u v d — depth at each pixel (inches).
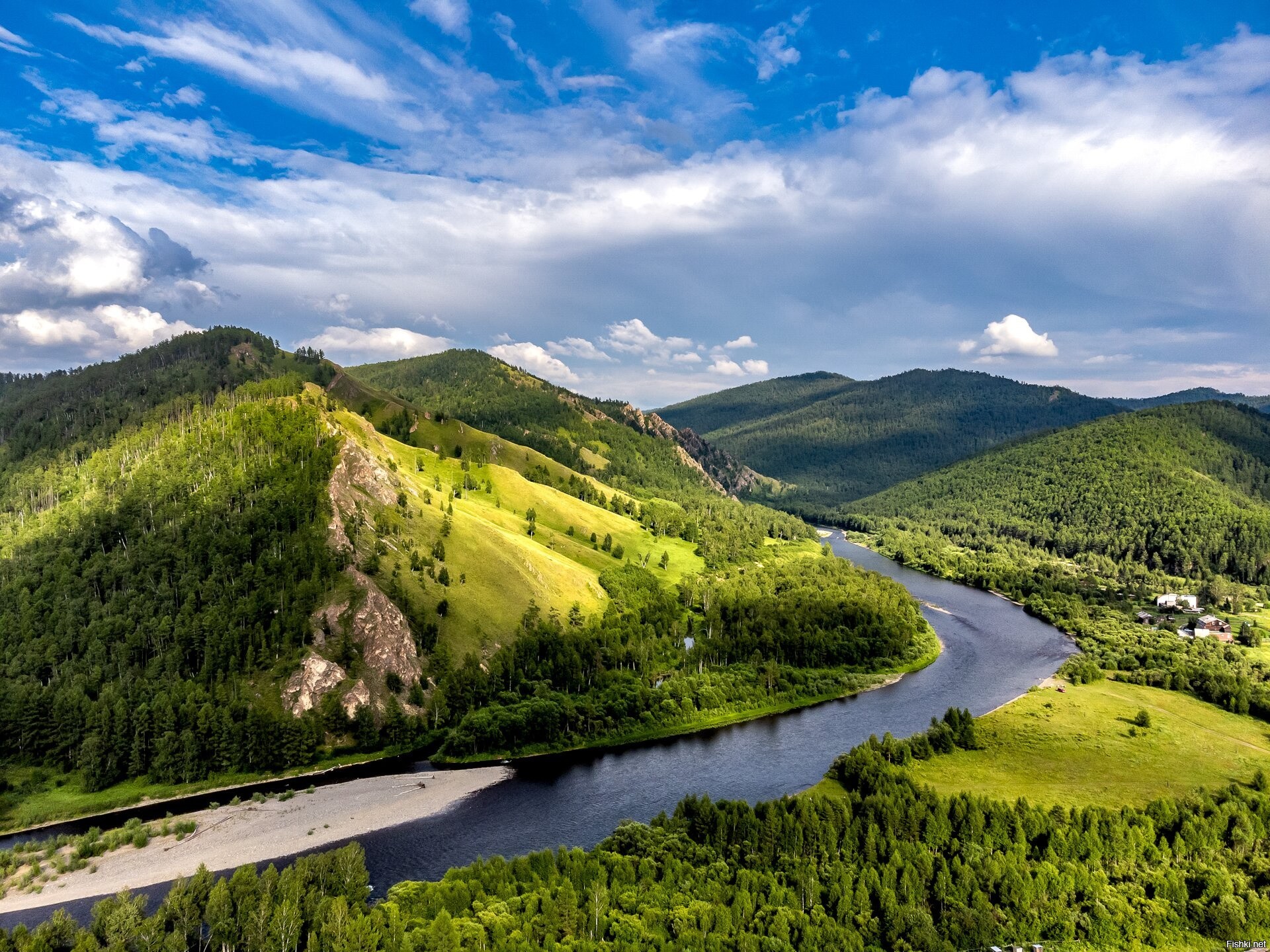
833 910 3818.9
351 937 3297.2
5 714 5876.0
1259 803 4781.0
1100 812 4566.9
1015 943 3695.9
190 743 5753.0
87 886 4281.5
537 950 3326.8
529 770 5994.1
